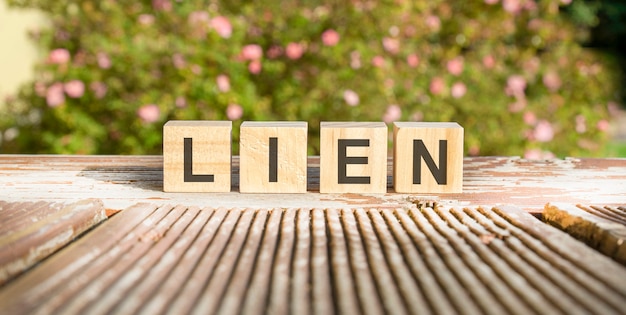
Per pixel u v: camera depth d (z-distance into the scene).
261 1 1.18
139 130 1.15
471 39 1.31
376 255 0.49
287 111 1.17
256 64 1.15
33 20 1.42
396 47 1.19
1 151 1.20
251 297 0.45
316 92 1.16
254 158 0.61
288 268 0.48
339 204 0.59
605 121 1.33
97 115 1.16
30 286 0.46
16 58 1.45
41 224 0.52
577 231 0.54
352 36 1.18
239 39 1.16
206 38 1.15
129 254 0.49
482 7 1.31
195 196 0.60
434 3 1.28
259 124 0.62
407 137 0.61
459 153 0.61
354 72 1.17
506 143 1.26
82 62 1.16
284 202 0.59
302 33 1.17
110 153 1.17
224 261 0.49
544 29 1.35
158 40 1.15
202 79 1.14
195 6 1.17
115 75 1.16
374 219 0.54
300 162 0.61
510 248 0.50
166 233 0.52
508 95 1.27
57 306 0.42
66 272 0.47
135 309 0.42
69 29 1.18
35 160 0.70
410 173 0.61
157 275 0.47
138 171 0.66
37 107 1.20
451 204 0.59
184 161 0.61
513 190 0.61
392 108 1.18
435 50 1.27
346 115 1.17
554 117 1.31
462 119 1.25
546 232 0.52
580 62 1.34
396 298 0.45
